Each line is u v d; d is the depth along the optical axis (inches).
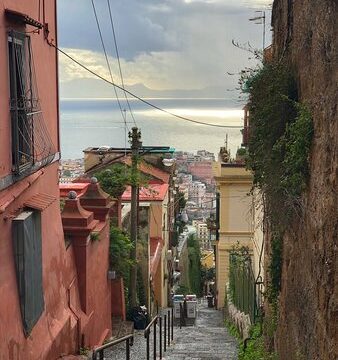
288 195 319.3
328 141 248.8
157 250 987.3
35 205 338.0
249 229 1132.5
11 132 309.1
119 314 652.1
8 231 303.6
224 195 1132.5
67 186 688.4
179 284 1492.4
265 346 473.4
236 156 1248.2
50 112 403.9
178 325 936.3
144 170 1163.9
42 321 361.7
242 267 785.6
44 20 388.5
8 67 305.7
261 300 585.9
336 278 229.8
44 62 387.2
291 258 350.0
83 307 472.4
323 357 245.4
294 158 299.3
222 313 1130.7
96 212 560.1
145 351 542.9
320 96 268.2
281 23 427.2
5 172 297.7
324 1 260.1
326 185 250.4
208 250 2234.3
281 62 376.8
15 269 313.1
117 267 601.9
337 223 230.4
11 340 301.6
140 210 821.2
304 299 300.0
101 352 378.3
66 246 445.1
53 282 396.5
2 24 297.6
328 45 252.4
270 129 359.9
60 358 392.2
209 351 551.5
